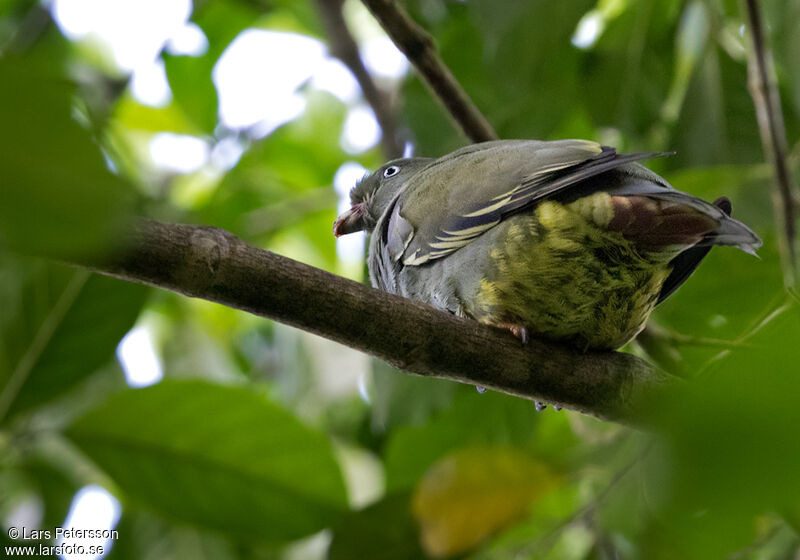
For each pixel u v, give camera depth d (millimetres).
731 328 9352
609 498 7082
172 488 7438
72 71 11742
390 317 6629
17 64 1839
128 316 7109
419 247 8562
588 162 7492
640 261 7395
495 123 11016
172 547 8867
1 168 1777
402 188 9695
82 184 1823
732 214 9352
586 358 7816
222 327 12867
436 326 6938
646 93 10414
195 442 7352
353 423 11875
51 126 1815
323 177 14516
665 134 10797
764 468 2166
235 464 7469
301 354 11992
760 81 8562
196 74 13750
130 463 7297
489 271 7785
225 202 12953
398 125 12367
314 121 14727
